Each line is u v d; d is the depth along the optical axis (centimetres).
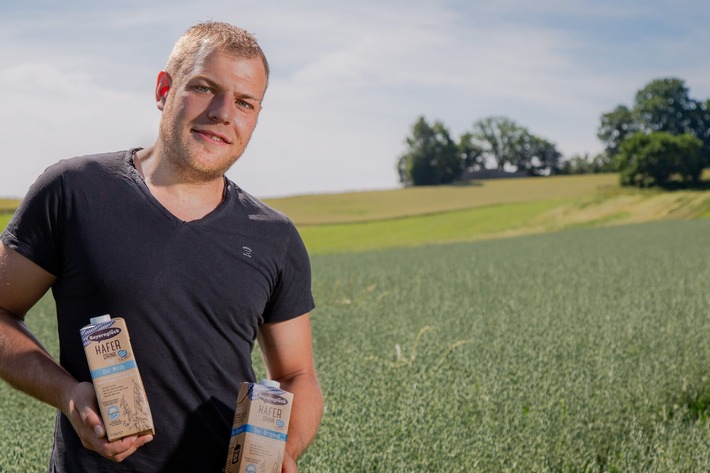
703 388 734
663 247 3070
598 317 1048
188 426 246
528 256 2831
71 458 242
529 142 14775
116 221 243
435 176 13712
